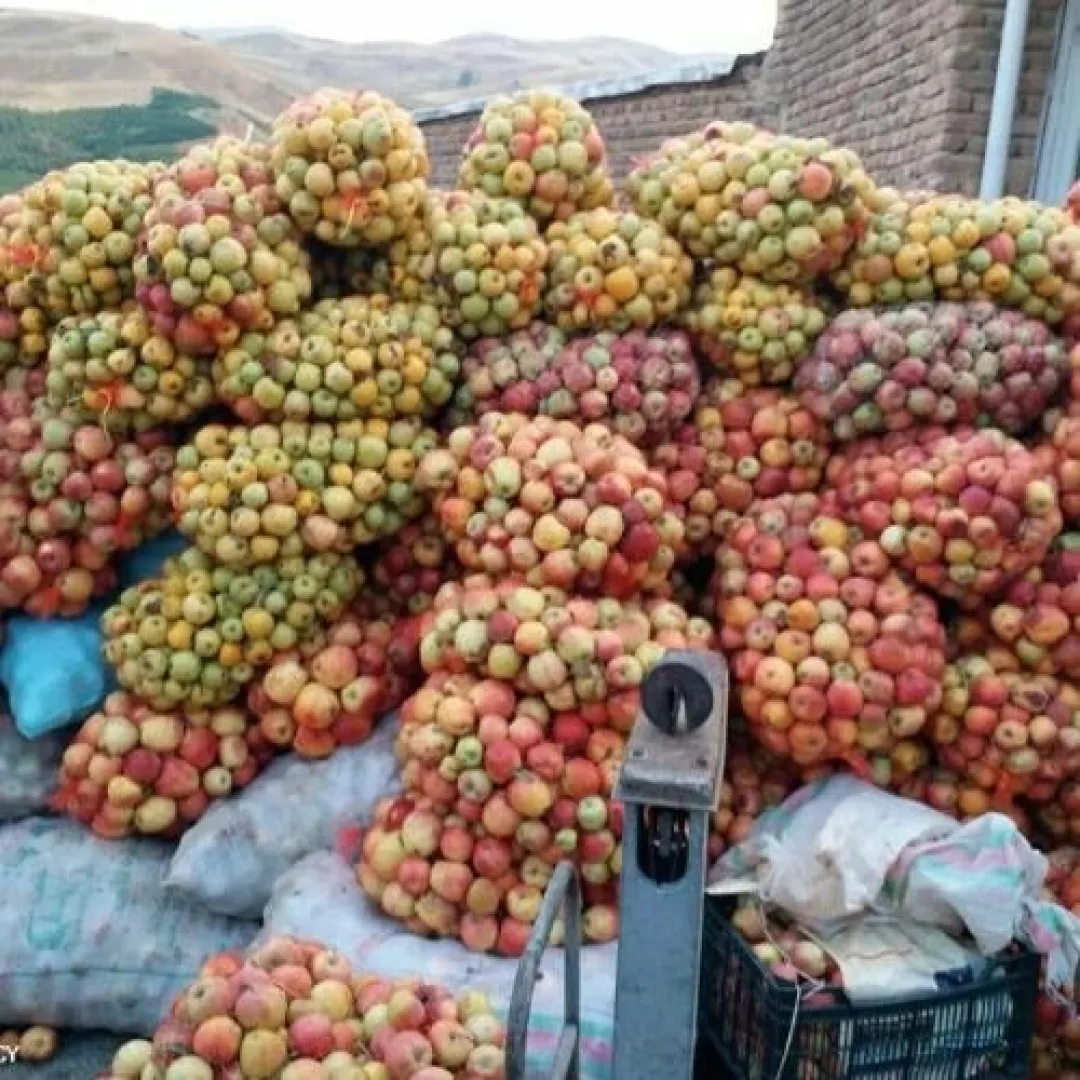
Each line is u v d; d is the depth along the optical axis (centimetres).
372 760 308
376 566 326
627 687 270
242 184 294
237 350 291
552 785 267
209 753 308
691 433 317
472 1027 235
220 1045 220
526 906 268
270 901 293
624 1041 196
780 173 297
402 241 311
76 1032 305
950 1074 246
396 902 277
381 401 299
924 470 281
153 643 300
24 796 320
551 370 305
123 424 306
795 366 315
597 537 277
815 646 275
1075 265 303
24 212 306
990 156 608
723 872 278
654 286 306
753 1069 246
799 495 305
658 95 1034
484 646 273
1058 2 605
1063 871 285
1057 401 302
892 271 306
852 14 777
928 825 254
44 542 311
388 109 300
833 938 253
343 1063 223
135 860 309
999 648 288
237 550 291
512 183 318
